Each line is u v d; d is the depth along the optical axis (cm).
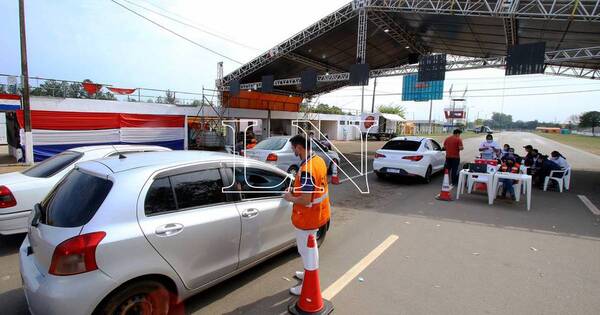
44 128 1376
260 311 313
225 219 319
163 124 1784
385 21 1673
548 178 951
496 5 1180
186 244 284
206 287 312
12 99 1313
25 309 309
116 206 254
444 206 734
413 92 2345
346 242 499
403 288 361
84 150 528
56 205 275
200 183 313
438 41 1920
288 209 402
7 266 398
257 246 359
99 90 1605
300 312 306
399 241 505
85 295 228
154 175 284
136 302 259
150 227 263
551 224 607
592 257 454
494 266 420
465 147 2881
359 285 366
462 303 332
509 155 1051
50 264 234
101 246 235
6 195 420
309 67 2411
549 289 363
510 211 699
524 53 1273
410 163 973
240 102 2406
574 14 1057
